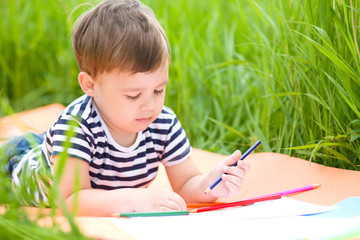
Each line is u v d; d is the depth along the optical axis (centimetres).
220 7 353
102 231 127
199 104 286
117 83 155
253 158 212
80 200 155
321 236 128
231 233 131
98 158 166
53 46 346
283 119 230
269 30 259
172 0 348
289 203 164
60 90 329
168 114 181
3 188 142
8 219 122
